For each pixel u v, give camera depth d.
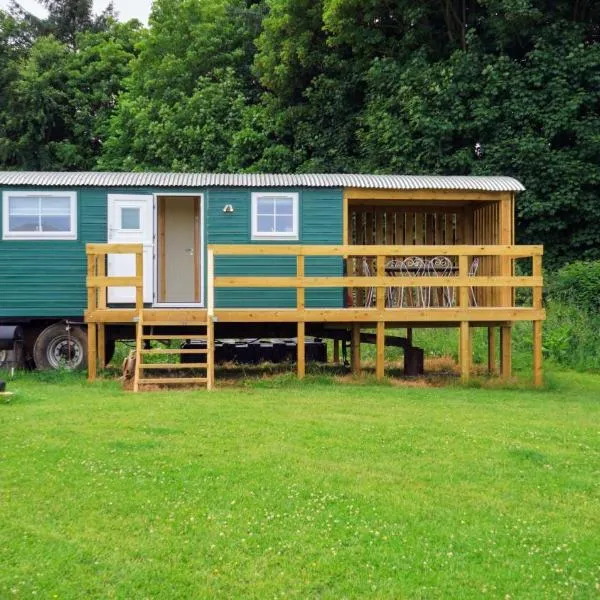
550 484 6.66
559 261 21.53
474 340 17.95
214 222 13.22
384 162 22.81
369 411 9.57
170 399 10.25
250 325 13.82
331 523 5.67
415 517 5.81
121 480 6.52
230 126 27.19
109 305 13.27
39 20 39.53
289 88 26.38
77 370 13.20
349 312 12.44
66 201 13.11
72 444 7.59
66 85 34.03
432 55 23.47
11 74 33.06
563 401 11.13
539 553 5.24
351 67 24.92
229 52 30.08
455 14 22.83
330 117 25.70
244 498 6.14
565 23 21.12
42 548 5.21
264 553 5.18
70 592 4.65
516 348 17.31
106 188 13.10
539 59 20.84
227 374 13.75
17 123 32.47
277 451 7.43
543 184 20.72
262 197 13.29
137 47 31.16
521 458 7.41
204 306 13.25
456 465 7.13
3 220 13.04
